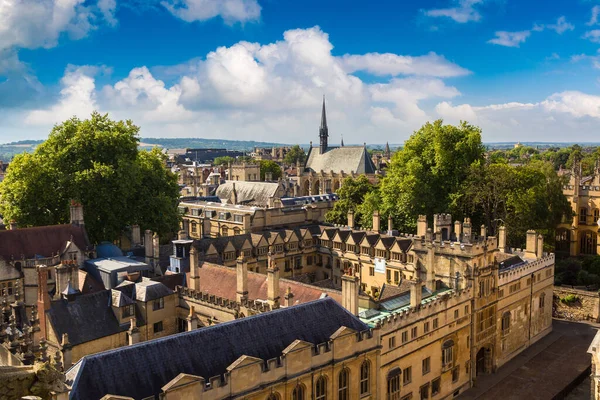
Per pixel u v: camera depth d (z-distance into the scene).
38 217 116.12
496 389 88.25
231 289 84.81
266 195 184.88
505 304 97.12
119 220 120.94
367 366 65.00
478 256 88.25
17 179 114.94
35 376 29.00
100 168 116.88
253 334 57.22
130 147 129.50
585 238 159.75
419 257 94.81
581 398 85.19
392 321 70.50
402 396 73.69
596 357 59.41
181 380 47.19
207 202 168.38
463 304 85.75
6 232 96.50
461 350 86.31
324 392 59.81
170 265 96.12
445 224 101.75
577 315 122.12
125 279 86.44
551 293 113.44
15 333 56.97
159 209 128.38
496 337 94.88
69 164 120.25
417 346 76.00
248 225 133.50
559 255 160.38
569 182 177.25
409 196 136.88
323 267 129.00
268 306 72.81
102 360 47.97
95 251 103.62
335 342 59.81
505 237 114.75
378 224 123.56
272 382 53.88
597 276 128.12
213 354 53.50
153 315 79.31
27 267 91.56
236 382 51.06
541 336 110.06
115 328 74.31
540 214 130.12
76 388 45.06
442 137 139.12
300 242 127.19
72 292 73.44
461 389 86.75
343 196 160.75
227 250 112.44
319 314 63.66
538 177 134.75
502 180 129.75
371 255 115.94
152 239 99.06
